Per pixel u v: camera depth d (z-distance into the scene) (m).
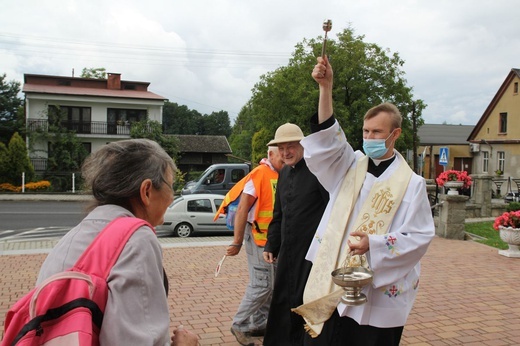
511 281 6.55
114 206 1.48
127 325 1.21
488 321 4.84
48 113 30.77
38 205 20.41
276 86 27.98
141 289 1.28
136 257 1.30
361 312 2.37
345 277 2.23
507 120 31.72
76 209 18.78
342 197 2.65
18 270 6.99
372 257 2.29
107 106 33.19
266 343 3.43
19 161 26.56
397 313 2.39
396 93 27.05
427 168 38.19
